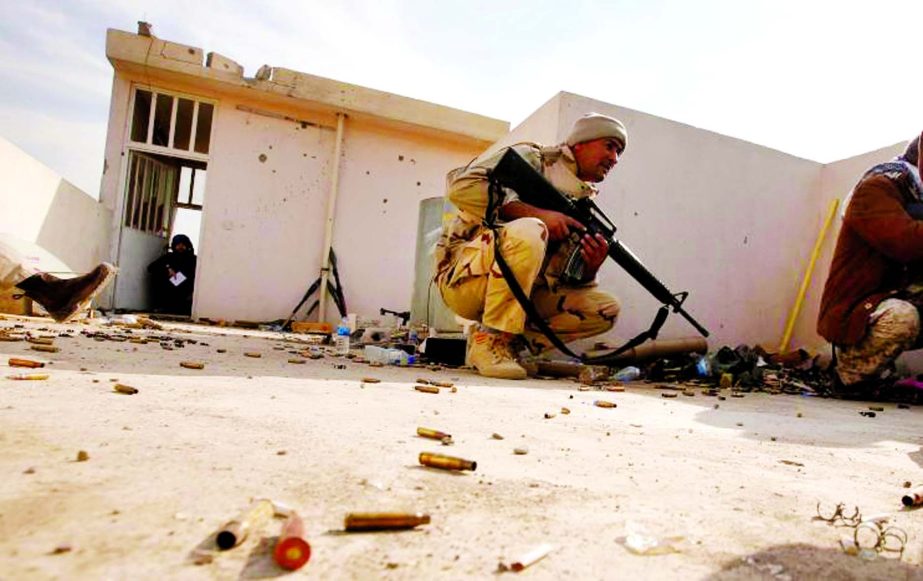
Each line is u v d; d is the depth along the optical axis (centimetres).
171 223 1292
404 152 1145
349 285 1102
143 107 1119
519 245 371
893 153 620
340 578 72
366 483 113
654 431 209
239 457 125
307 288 1083
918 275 438
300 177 1087
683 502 118
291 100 1053
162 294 1091
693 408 298
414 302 697
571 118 563
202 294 1028
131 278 1063
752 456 174
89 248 900
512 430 187
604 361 519
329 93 1052
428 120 1105
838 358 454
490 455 148
